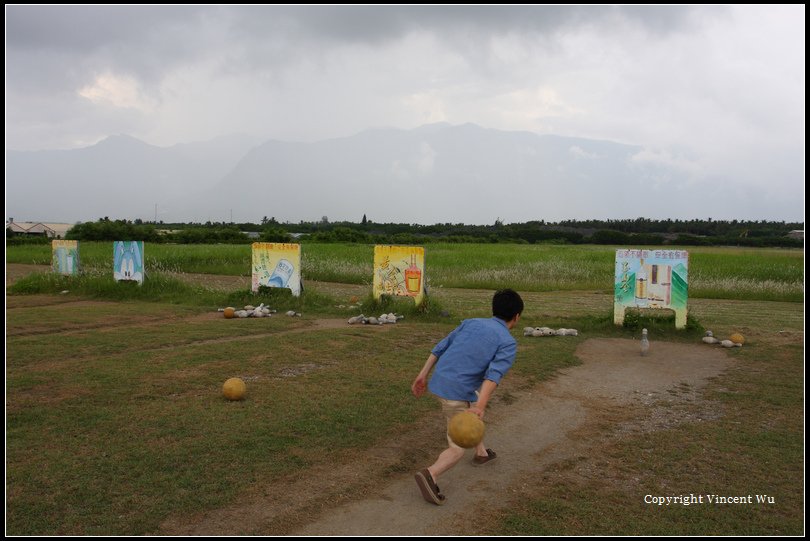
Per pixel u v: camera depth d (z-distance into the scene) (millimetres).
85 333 10727
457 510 4453
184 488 4551
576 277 25781
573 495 4750
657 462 5453
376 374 8172
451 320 13594
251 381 7633
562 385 8203
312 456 5270
